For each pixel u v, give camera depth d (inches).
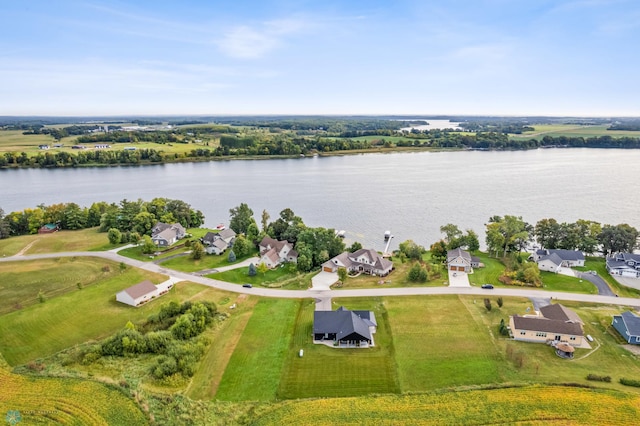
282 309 2733.8
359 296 2928.2
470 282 3159.5
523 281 3154.5
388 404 1786.4
